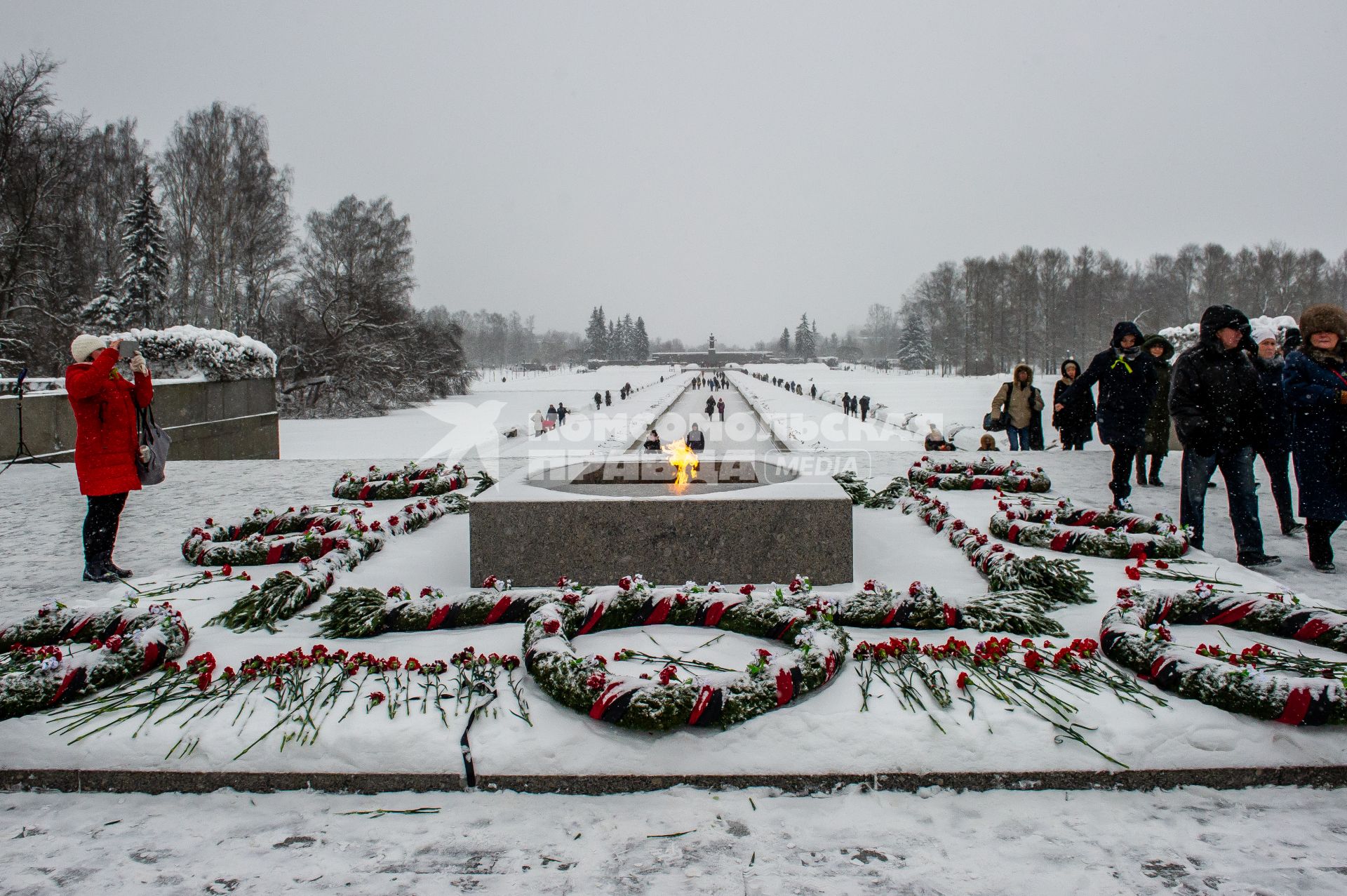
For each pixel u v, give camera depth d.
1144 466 10.10
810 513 5.48
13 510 8.72
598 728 3.32
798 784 3.16
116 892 2.61
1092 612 4.79
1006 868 2.70
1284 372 5.62
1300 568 5.74
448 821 3.00
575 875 2.68
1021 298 88.81
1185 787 3.16
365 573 5.80
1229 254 85.62
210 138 39.78
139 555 6.55
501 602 4.54
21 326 31.77
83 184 37.62
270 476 10.96
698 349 187.88
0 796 3.20
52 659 3.64
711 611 4.38
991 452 12.16
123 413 5.75
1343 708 3.18
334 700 3.51
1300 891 2.55
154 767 3.23
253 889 2.62
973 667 3.71
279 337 45.25
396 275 51.09
